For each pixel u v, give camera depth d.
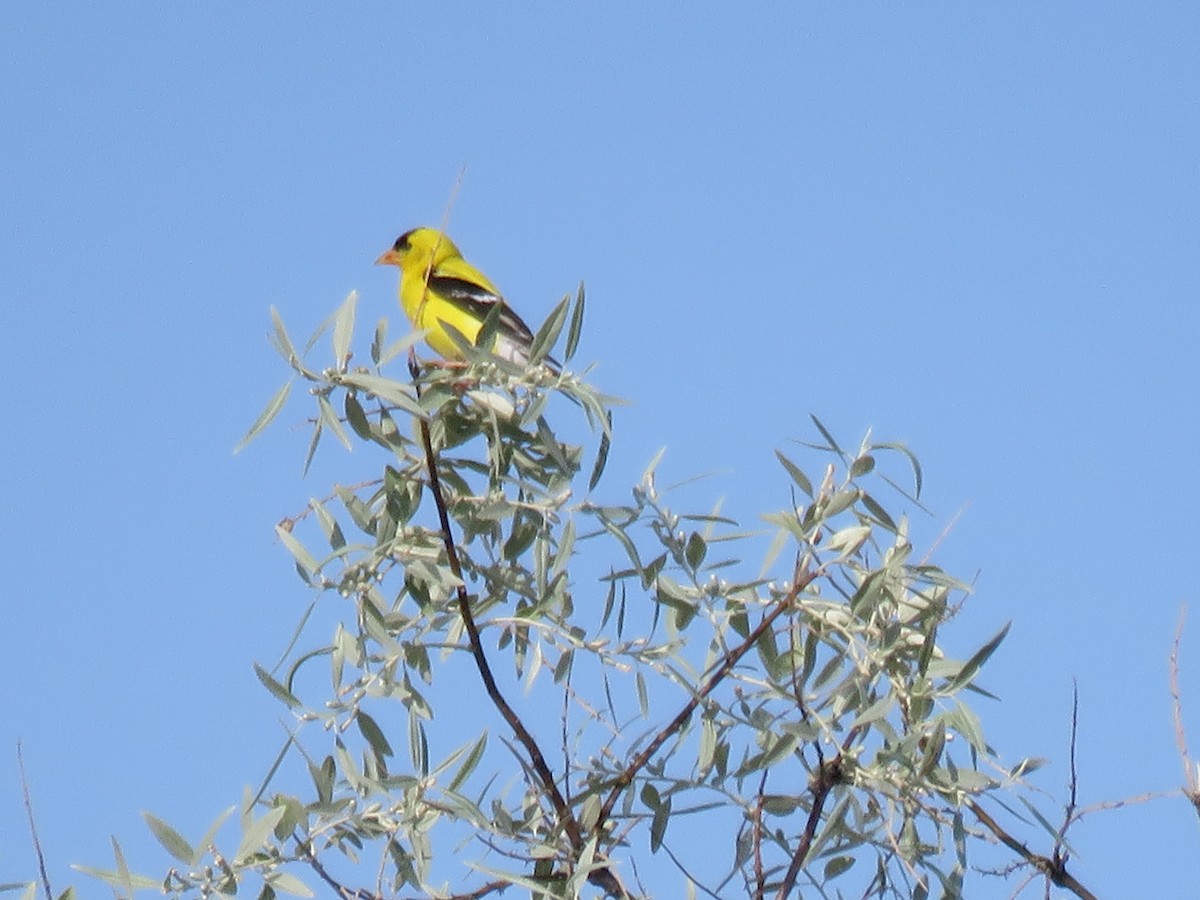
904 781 8.99
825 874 9.48
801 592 9.48
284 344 8.83
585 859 8.76
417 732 9.32
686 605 9.42
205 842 8.46
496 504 9.41
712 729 9.14
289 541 9.28
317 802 8.82
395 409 9.41
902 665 9.32
